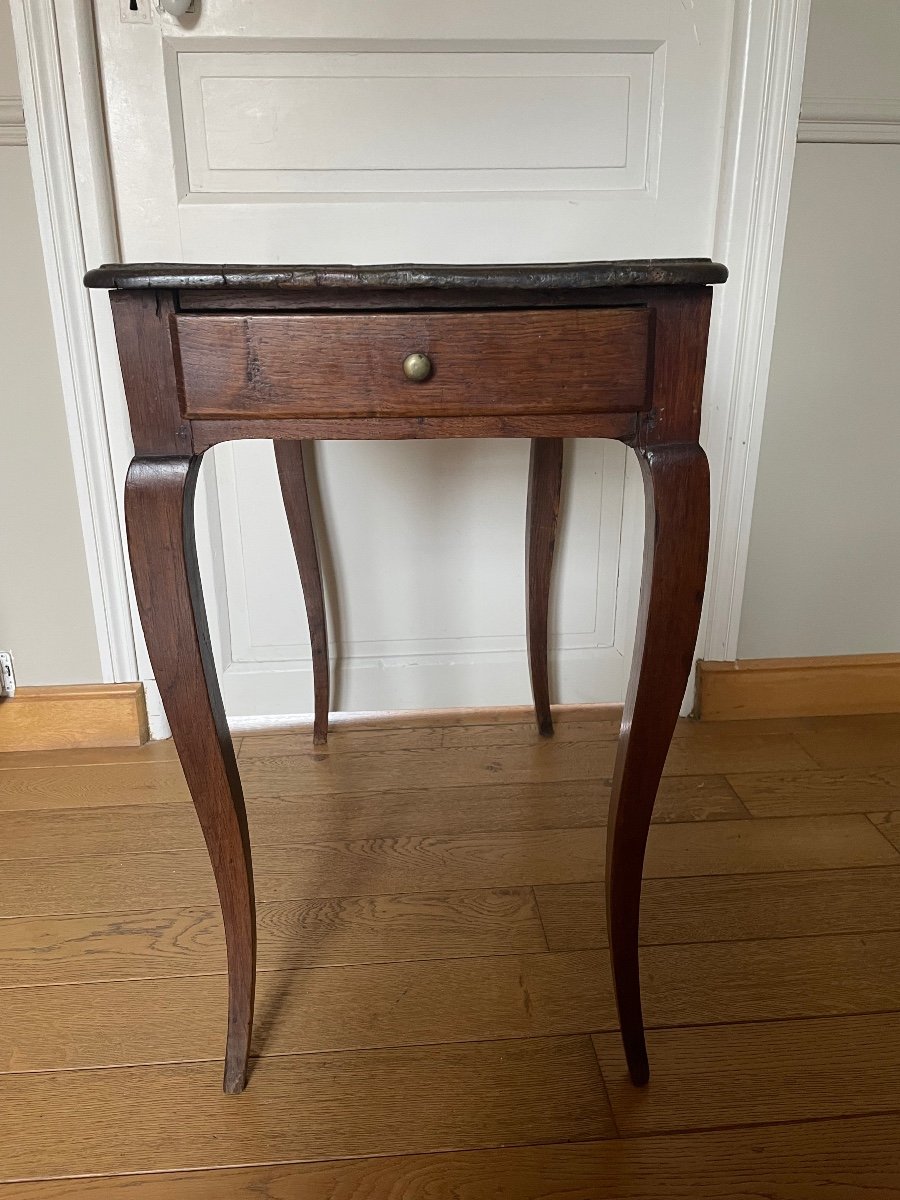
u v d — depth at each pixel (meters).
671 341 0.64
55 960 0.95
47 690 1.39
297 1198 0.70
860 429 1.35
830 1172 0.72
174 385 0.64
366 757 1.37
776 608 1.45
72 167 1.14
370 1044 0.84
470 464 1.37
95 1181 0.71
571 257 1.24
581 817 1.21
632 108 1.19
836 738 1.43
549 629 1.49
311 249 1.21
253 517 1.37
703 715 1.48
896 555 1.44
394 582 1.43
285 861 1.12
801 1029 0.86
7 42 1.09
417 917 1.01
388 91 1.16
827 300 1.28
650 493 0.68
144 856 1.12
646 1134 0.75
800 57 1.14
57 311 1.19
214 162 1.18
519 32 1.14
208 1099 0.78
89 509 1.29
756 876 1.08
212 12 1.10
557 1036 0.85
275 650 1.46
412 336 0.63
